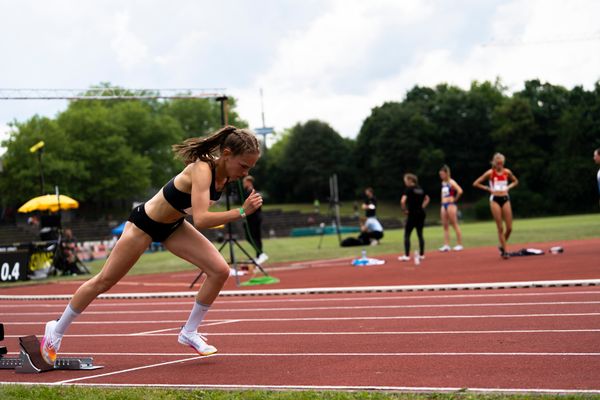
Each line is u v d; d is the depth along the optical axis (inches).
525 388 179.3
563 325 281.9
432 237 1242.6
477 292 420.2
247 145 222.7
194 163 224.2
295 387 190.4
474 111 3560.5
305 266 738.2
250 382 204.4
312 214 2903.5
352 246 1108.5
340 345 265.1
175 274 776.3
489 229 1483.8
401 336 278.2
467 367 210.8
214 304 446.3
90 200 2923.2
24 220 2728.8
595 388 176.1
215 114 3590.1
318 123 3850.9
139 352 276.1
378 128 3695.9
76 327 370.3
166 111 3538.4
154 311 432.1
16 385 207.5
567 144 3196.4
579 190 3093.0
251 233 703.7
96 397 183.9
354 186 3863.2
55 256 877.2
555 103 3454.7
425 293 431.8
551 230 1211.9
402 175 3619.6
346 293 462.6
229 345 281.0
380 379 199.9
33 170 2561.5
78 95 979.3
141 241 230.1
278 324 336.2
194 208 219.6
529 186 3289.9
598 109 3179.1
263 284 553.3
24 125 2608.3
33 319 431.8
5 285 782.5
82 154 2728.8
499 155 634.2
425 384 190.2
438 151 3531.0
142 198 3100.4
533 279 464.4
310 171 3831.2
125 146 2851.9
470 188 3651.6
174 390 191.0
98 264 1150.3
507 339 256.8
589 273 479.8
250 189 643.5
